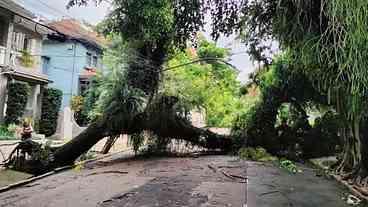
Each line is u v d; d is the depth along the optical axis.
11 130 15.00
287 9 5.50
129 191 7.58
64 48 23.66
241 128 16.27
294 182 9.16
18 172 9.69
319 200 7.09
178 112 14.37
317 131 15.65
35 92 18.47
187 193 7.44
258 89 16.19
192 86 15.09
